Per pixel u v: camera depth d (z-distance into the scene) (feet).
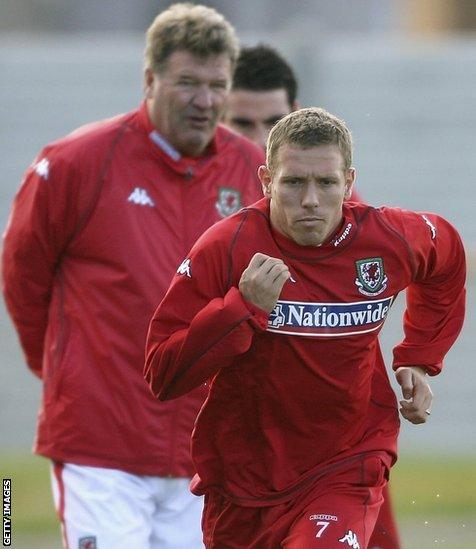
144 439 68.39
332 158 53.21
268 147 54.80
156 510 70.28
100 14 262.26
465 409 154.10
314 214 53.11
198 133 69.87
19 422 150.61
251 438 57.26
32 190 69.87
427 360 60.75
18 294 71.51
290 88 81.82
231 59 71.05
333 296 55.11
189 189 71.00
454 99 164.04
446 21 255.70
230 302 52.95
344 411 56.70
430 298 60.18
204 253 54.60
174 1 262.67
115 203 69.36
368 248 55.67
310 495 57.16
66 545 68.54
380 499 58.54
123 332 68.64
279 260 53.36
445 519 115.55
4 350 150.61
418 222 57.47
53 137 164.04
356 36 254.06
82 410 68.44
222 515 58.70
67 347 69.51
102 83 163.84
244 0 260.62
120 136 70.23
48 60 164.04
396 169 163.94
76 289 69.72
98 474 68.18
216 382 56.54
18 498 120.88
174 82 69.41
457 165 164.14
